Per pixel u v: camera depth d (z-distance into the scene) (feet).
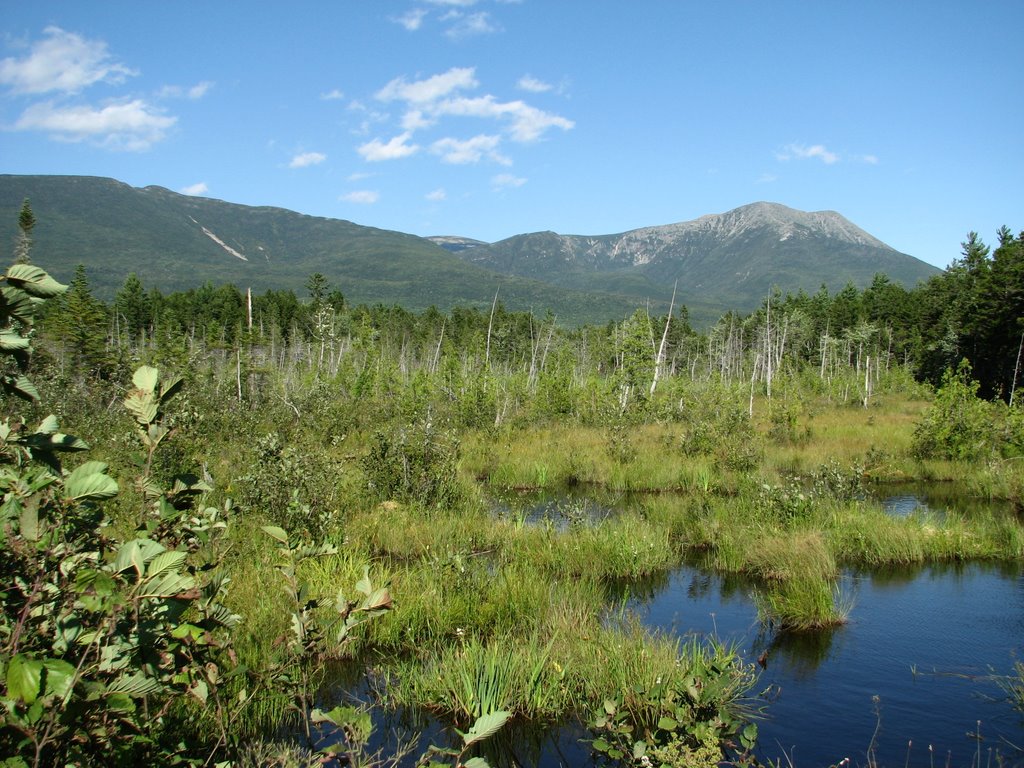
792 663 23.49
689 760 15.25
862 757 17.70
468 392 88.99
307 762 13.19
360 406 85.51
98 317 78.18
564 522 41.83
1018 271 143.23
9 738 8.08
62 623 8.84
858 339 211.82
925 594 30.63
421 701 20.27
